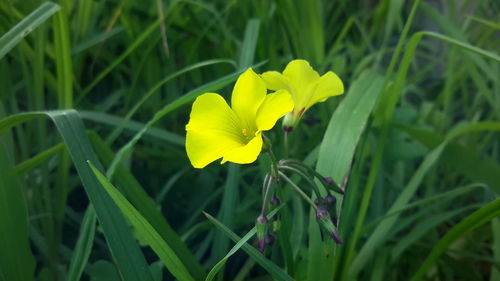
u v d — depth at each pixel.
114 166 0.20
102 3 0.34
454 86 0.41
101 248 0.28
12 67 0.33
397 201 0.25
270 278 0.27
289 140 0.32
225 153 0.15
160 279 0.20
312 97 0.18
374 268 0.26
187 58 0.36
